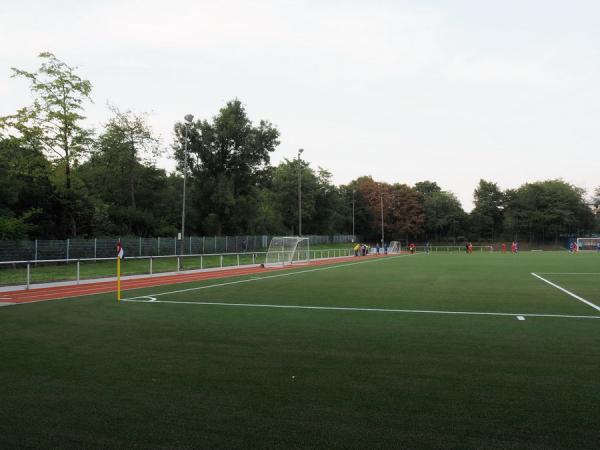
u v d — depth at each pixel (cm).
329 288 1870
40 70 3681
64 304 1392
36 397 553
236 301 1461
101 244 3656
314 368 677
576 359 720
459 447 411
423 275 2570
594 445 414
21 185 3994
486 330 964
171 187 6328
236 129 5994
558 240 10169
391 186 10856
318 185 9050
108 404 527
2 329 994
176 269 3206
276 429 452
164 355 759
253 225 6569
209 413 496
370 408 508
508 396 546
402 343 844
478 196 11144
